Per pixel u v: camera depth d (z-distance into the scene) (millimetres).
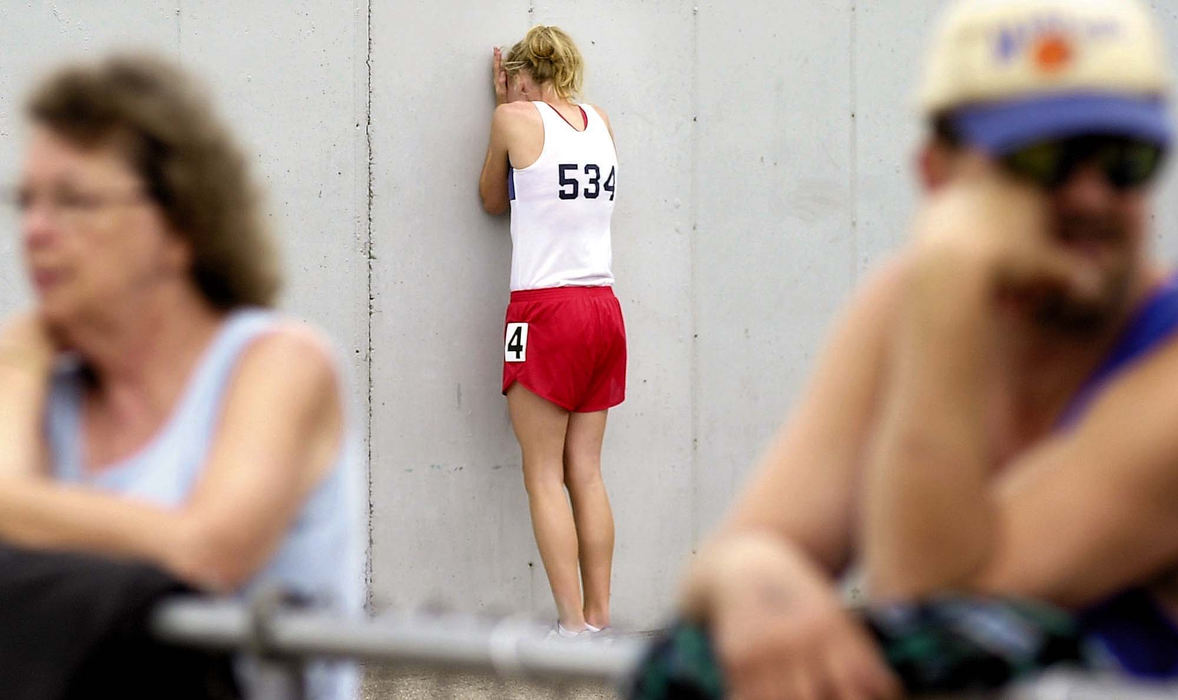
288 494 5922
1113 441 3855
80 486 6152
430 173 18797
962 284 3816
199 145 6102
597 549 18188
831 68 19969
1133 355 3992
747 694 3854
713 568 4094
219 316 6320
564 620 17828
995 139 3877
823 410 4570
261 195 6535
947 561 3855
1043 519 3873
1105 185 3895
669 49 19500
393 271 18766
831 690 3811
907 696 3834
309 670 5738
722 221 19781
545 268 17875
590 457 18328
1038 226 3895
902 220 20266
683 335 19750
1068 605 3949
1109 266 3922
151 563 5480
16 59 17609
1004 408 4109
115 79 6059
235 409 5988
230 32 18250
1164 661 4008
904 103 20203
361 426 18719
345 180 18609
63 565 5473
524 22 18969
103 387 6262
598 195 18047
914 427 3809
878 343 4496
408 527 18875
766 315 19969
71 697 5301
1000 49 3953
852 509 4473
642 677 4277
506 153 18203
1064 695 3797
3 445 6043
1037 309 3980
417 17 18703
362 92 18609
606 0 19234
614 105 19344
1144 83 3920
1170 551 3893
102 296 6016
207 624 5348
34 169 6047
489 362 19016
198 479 5957
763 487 4547
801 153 19953
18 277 17500
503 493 19109
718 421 19906
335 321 18625
